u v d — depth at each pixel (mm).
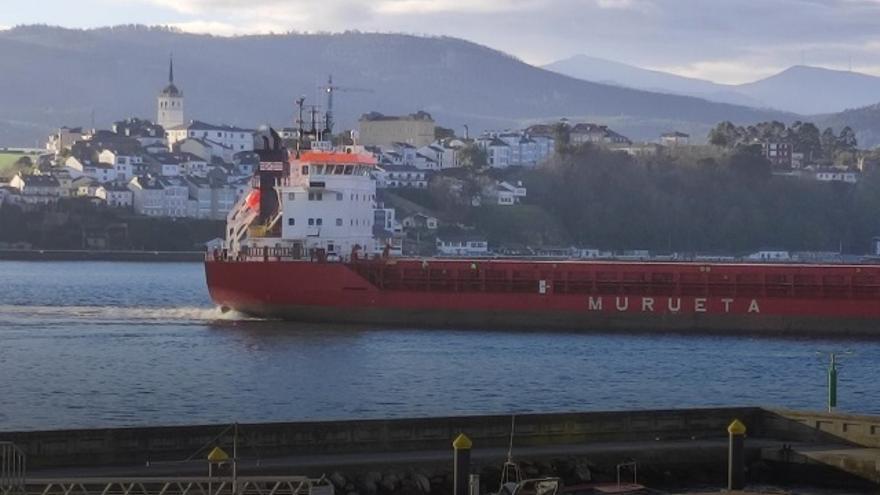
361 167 164250
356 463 70750
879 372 120438
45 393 106438
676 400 104875
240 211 173125
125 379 113688
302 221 161500
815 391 109875
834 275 147125
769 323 148250
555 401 103750
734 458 70438
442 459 72125
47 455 70250
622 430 79812
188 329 151125
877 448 78312
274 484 64500
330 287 154625
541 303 151875
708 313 149500
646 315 150500
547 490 66312
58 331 151125
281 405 101188
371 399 103750
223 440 73000
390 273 154375
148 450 71938
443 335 145625
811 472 76062
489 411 98812
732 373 118812
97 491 63344
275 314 157125
